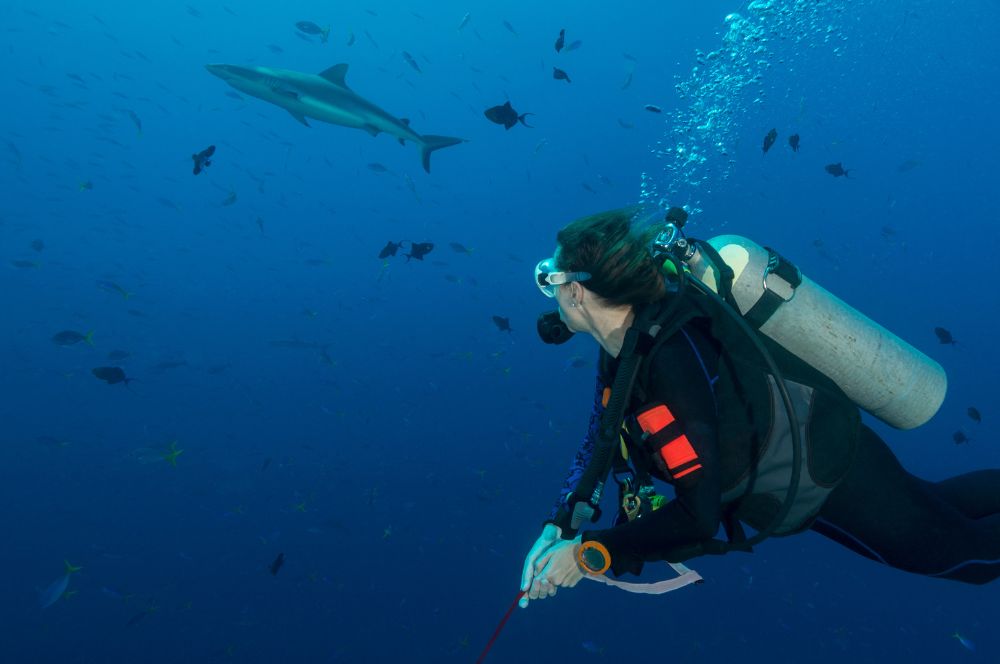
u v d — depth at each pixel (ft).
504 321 22.30
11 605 29.17
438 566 30.81
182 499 36.17
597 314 4.67
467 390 51.31
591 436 5.59
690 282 4.55
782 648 27.09
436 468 38.93
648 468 4.80
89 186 37.73
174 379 51.80
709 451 4.17
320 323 69.82
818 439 4.65
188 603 28.71
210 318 68.39
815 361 4.82
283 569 30.68
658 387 4.28
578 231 4.54
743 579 31.09
